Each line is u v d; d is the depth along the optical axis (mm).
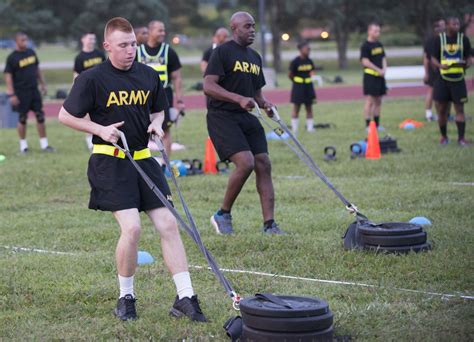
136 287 7152
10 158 17375
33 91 18250
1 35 56062
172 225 6254
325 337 5367
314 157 15656
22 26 54438
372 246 8008
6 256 8508
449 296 6570
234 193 9164
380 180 12789
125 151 6074
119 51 6160
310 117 20891
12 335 5969
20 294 7031
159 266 7895
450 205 10500
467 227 9148
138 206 6223
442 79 16234
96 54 17438
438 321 5938
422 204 10656
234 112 9094
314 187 12312
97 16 53906
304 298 5648
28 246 9016
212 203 11539
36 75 18297
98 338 5840
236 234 9164
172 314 6242
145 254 8180
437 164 14070
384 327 5848
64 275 7594
